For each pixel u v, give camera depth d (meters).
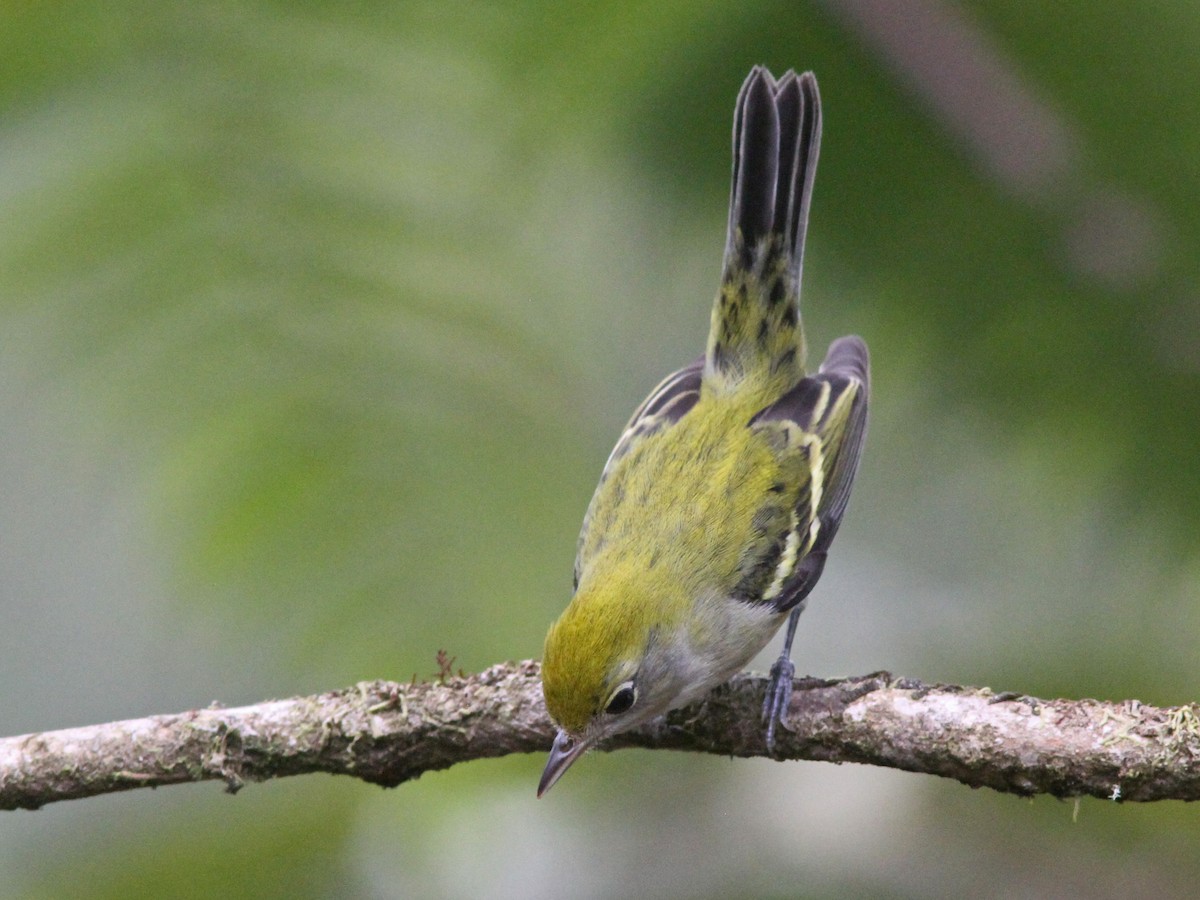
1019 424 9.23
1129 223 8.71
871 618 13.73
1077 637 11.12
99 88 8.40
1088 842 12.01
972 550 12.07
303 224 8.45
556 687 9.08
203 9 8.34
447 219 8.59
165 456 8.38
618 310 10.78
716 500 10.71
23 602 11.89
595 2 8.64
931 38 8.81
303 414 8.44
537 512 8.71
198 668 11.98
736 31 9.30
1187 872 11.73
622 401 12.42
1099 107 8.65
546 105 8.86
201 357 8.41
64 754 8.92
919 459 10.60
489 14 8.62
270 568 8.52
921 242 9.25
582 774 13.16
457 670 9.12
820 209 9.41
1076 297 8.95
